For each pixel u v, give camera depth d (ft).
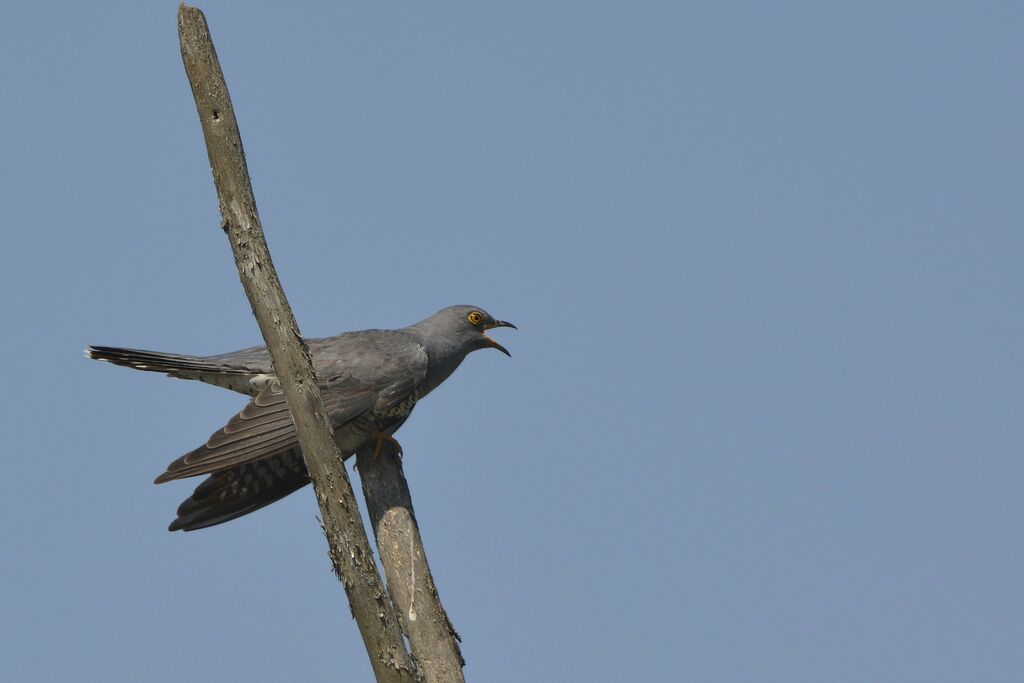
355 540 27.14
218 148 27.94
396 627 27.40
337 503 27.27
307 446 27.32
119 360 38.01
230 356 39.73
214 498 38.14
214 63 28.17
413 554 32.99
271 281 27.78
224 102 28.09
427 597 32.24
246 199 28.02
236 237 27.86
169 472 34.88
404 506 34.19
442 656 31.45
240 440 35.76
